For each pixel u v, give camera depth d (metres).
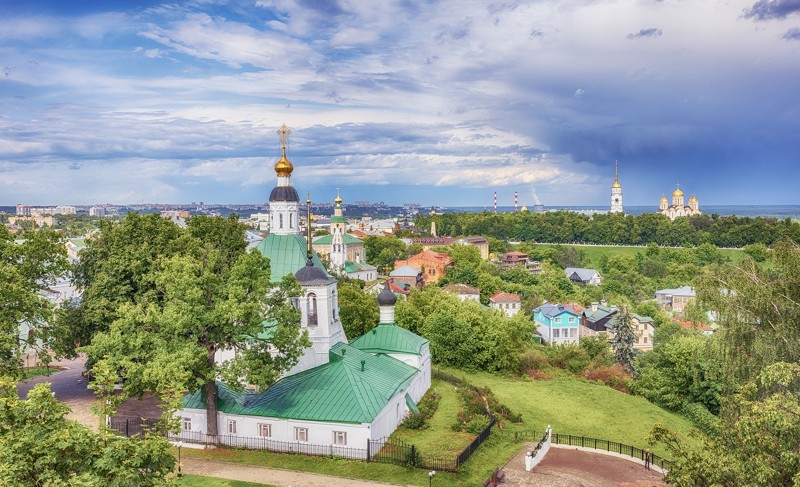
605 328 144.62
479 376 85.69
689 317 51.09
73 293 117.38
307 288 55.56
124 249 62.50
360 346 66.19
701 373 77.38
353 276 184.88
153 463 27.27
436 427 55.06
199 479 42.03
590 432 63.12
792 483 26.17
